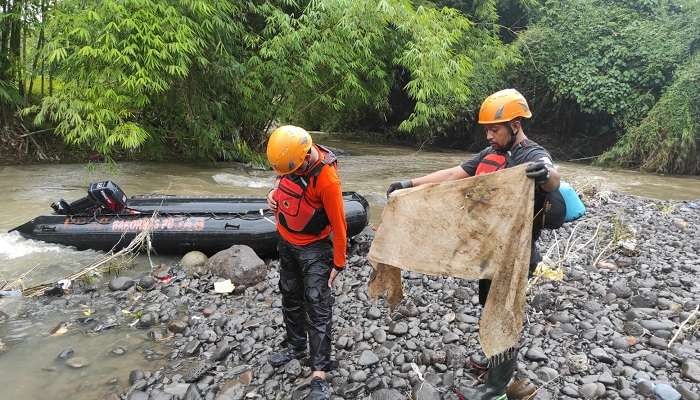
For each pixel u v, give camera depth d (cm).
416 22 1139
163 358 351
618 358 335
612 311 409
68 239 546
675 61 1379
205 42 961
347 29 1059
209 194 817
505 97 248
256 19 1144
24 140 1087
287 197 287
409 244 276
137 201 597
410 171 1151
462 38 1491
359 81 1211
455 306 421
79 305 430
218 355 348
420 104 1188
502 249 246
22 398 303
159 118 1117
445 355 336
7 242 548
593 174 1266
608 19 1521
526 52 1593
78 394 308
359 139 1972
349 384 310
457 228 260
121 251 515
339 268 298
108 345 368
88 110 870
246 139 1230
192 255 524
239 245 507
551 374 314
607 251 560
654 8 1532
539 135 1705
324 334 297
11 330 385
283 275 320
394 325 381
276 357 334
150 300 442
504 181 243
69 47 851
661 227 691
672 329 369
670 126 1309
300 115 1295
